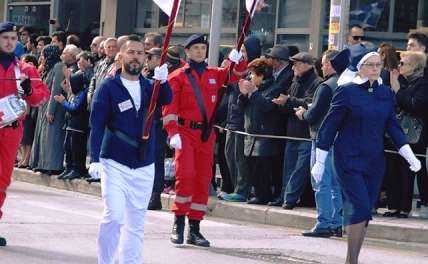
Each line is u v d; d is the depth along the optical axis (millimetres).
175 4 14500
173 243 17781
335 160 15453
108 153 13781
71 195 25547
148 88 14109
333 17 21766
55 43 30141
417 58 20438
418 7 28422
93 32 38594
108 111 13852
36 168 28109
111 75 14336
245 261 16516
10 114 16250
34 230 18422
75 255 16109
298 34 30000
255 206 22281
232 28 32062
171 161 24062
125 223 14016
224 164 23953
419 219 20781
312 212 21484
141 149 13820
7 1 42875
